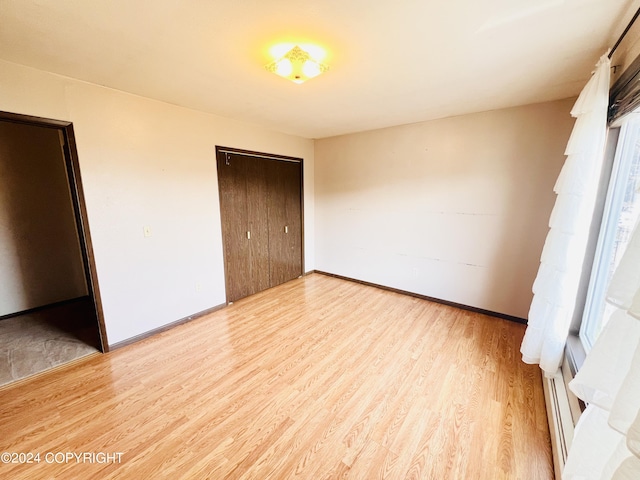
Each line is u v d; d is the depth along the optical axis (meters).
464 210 3.09
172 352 2.38
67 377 2.05
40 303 3.30
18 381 2.00
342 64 1.78
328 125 3.45
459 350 2.39
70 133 2.05
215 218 3.15
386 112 2.86
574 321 1.97
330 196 4.33
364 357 2.30
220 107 2.72
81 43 1.53
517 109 2.66
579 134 1.60
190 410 1.74
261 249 3.80
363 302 3.48
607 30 1.39
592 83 1.54
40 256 3.28
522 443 1.51
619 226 1.61
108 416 1.68
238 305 3.41
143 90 2.26
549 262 1.76
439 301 3.44
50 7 1.21
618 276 0.80
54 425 1.62
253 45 1.56
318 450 1.47
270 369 2.14
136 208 2.46
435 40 1.50
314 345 2.49
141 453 1.45
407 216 3.54
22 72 1.81
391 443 1.51
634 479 0.61
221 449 1.47
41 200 3.26
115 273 2.38
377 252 3.92
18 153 3.08
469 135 2.95
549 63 1.77
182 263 2.88
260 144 3.54
